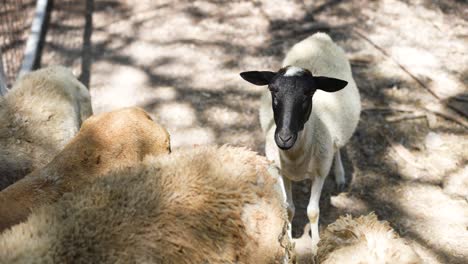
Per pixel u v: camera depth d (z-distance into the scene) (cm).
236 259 271
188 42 773
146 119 419
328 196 528
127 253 244
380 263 313
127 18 836
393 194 528
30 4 874
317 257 354
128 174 275
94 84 686
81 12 851
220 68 717
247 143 595
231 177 283
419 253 465
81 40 777
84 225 247
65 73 495
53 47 757
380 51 730
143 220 254
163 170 278
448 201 517
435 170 552
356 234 340
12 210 347
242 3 870
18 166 431
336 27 793
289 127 399
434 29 784
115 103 654
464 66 702
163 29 805
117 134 396
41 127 452
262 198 288
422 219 499
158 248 251
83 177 377
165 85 687
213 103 655
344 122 481
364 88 664
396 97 648
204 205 269
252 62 727
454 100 635
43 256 237
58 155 386
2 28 801
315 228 468
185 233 258
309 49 516
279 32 789
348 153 576
